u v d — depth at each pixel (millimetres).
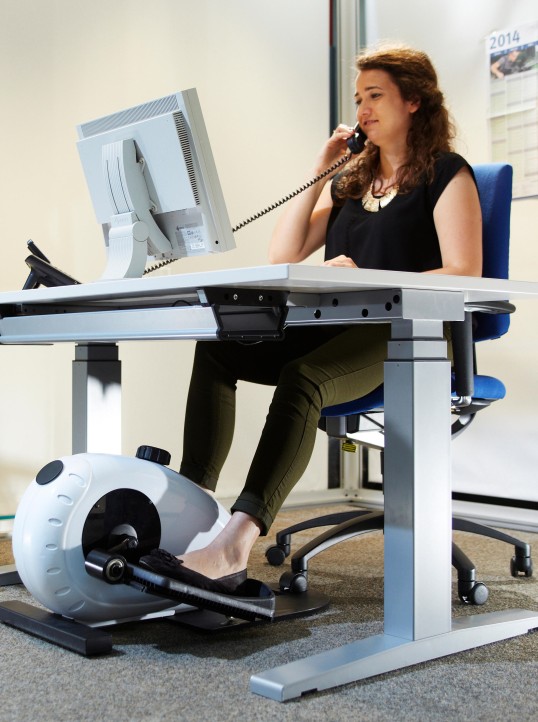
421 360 1553
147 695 1409
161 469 1788
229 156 3438
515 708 1364
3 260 2957
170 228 1919
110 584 1691
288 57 3619
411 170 2266
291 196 2350
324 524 2424
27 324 1947
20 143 2986
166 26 3291
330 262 1763
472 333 2189
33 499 1706
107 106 3176
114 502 1703
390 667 1524
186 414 2033
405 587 1570
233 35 3459
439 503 1589
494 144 3250
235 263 3453
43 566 1655
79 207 3111
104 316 1706
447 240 2158
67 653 1623
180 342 3350
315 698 1399
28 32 2990
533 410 3162
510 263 3205
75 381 2191
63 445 3092
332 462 3801
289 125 3623
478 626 1681
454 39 3363
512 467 3227
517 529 3188
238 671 1526
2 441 2965
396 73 2293
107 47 3164
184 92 1797
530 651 1657
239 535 1670
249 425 3516
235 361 2037
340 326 2098
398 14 3549
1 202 2949
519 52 3162
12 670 1527
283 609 1887
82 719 1310
